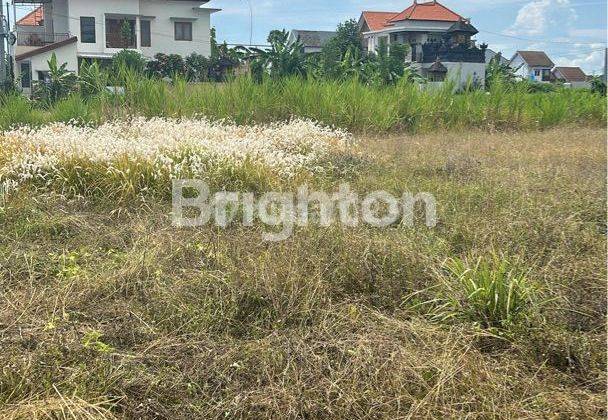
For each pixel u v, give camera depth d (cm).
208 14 3128
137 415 267
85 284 379
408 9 3828
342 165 759
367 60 2225
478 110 1323
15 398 267
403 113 1266
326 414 267
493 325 331
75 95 1205
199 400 278
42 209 545
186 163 668
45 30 3131
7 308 350
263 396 273
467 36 3209
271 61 2050
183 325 338
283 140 891
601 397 270
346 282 389
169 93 1208
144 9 3025
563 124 1373
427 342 310
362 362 288
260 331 338
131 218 538
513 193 574
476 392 269
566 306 342
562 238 440
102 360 294
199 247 443
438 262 400
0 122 1096
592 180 630
